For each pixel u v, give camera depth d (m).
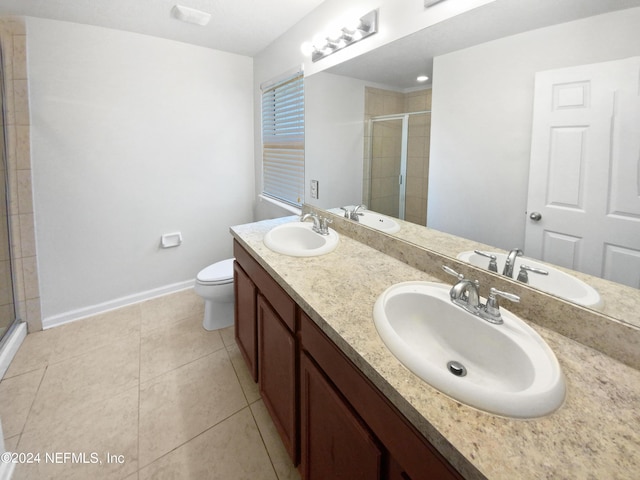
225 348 2.14
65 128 2.21
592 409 0.63
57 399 1.67
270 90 2.70
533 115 0.96
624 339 0.77
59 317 2.37
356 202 1.79
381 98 1.54
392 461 0.74
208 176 2.89
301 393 1.17
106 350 2.09
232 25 2.22
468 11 1.11
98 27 2.21
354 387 0.83
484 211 1.12
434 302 1.02
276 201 2.78
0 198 2.06
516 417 0.60
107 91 2.31
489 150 1.09
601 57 0.79
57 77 2.13
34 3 1.86
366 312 0.98
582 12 0.82
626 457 0.53
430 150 1.31
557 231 0.93
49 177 2.20
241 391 1.77
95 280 2.50
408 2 1.35
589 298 0.86
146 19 2.11
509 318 0.90
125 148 2.45
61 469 1.31
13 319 2.19
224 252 3.11
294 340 1.19
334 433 0.96
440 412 0.61
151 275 2.76
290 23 2.20
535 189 0.97
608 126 0.80
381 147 1.57
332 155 1.95
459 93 1.18
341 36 1.71
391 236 1.51
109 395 1.71
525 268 1.01
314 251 1.50
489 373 0.86
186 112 2.68
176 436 1.48
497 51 1.04
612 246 0.82
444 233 1.27
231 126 2.94
